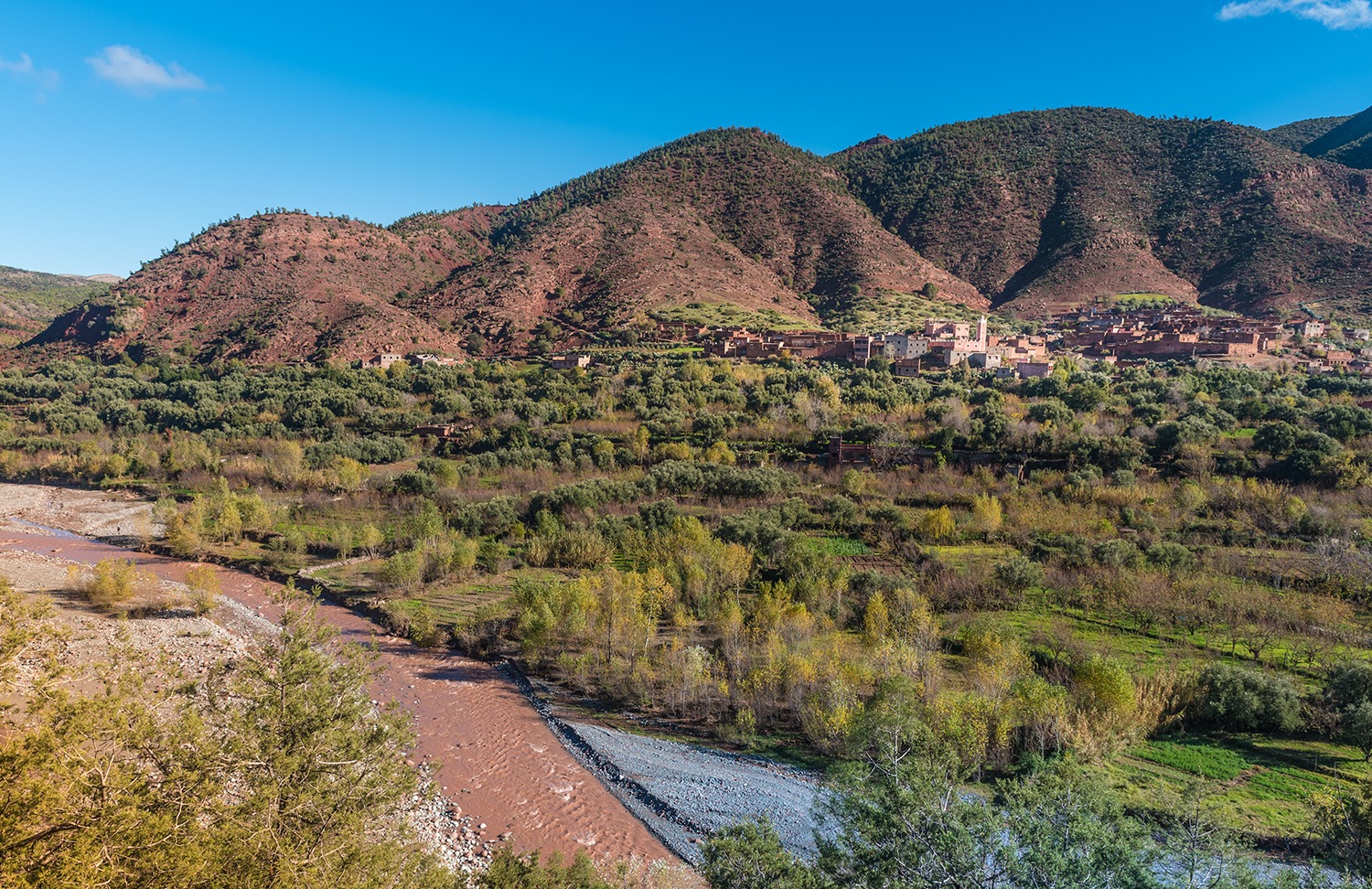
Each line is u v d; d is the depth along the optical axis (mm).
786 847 29656
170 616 53531
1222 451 79625
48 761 15023
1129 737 35531
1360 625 49031
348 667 23281
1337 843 25844
